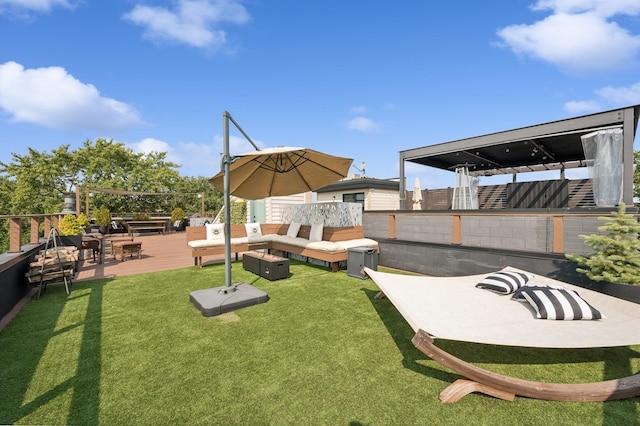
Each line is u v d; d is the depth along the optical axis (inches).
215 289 177.8
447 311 114.8
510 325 102.3
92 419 76.8
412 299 126.2
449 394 84.2
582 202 354.3
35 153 769.6
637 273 133.8
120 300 173.3
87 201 542.0
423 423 75.9
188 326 135.4
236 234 308.8
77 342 119.3
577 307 107.0
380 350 113.3
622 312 112.5
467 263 209.9
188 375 96.5
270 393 87.6
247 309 157.4
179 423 75.7
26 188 732.7
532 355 110.9
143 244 435.5
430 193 466.9
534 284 141.7
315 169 242.1
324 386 91.1
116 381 93.2
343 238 264.2
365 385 91.7
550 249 179.0
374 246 257.3
